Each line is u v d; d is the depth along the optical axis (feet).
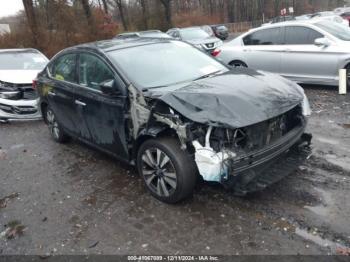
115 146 15.06
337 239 10.47
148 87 13.41
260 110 11.32
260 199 12.78
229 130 11.05
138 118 13.09
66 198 14.40
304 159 13.51
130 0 130.00
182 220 12.07
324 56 25.73
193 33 57.82
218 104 11.35
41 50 57.31
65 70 17.85
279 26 28.22
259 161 11.51
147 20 124.57
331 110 21.99
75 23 64.85
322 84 26.86
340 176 13.91
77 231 12.14
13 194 15.29
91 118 15.83
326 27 26.66
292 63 27.40
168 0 121.60
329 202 12.28
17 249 11.58
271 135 12.16
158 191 13.20
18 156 19.69
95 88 15.33
